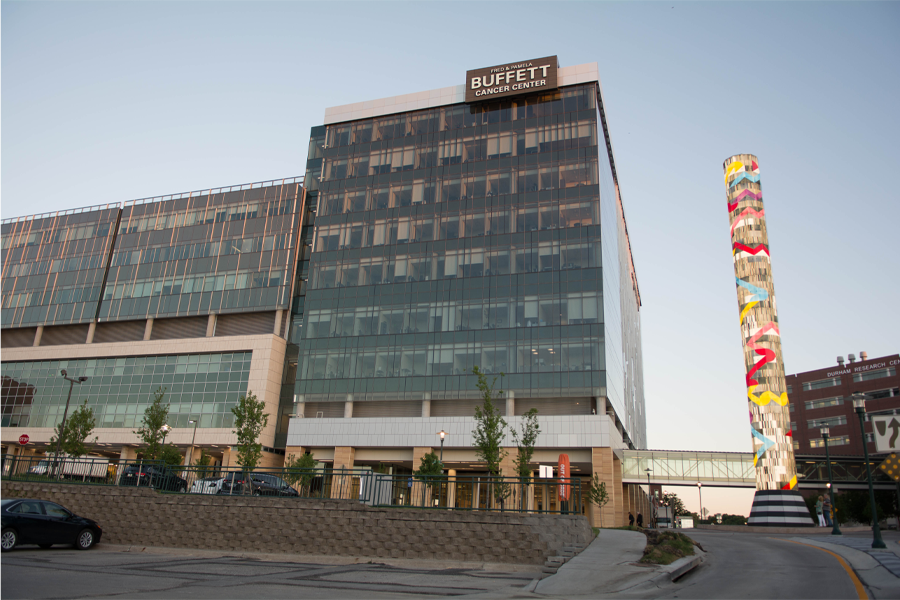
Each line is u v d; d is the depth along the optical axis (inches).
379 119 2763.3
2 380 2874.0
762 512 2062.0
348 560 909.2
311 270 2586.1
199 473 1266.0
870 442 3619.6
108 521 1095.0
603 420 2068.2
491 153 2544.3
